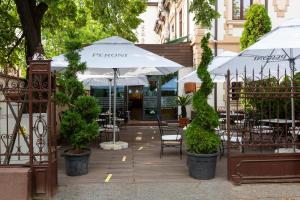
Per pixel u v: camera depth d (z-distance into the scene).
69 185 6.64
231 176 6.78
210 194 6.14
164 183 6.78
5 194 5.59
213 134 7.13
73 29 15.85
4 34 14.41
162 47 18.92
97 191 6.30
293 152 6.90
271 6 18.23
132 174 7.47
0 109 7.03
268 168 6.79
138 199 5.91
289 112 9.84
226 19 18.16
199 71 7.14
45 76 6.03
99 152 10.09
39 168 5.91
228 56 11.84
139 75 13.55
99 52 9.97
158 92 19.92
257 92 6.86
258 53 8.62
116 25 14.31
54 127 6.36
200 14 11.38
